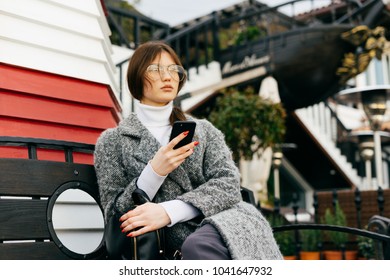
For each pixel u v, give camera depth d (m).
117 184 1.83
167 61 1.89
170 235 1.75
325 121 10.69
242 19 8.59
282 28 9.85
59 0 2.42
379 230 2.86
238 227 1.62
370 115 7.04
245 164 8.41
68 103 2.40
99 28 2.58
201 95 7.98
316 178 11.29
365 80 12.91
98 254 1.88
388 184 11.77
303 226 2.36
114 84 2.87
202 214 1.71
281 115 7.44
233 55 8.34
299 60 8.26
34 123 2.27
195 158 1.83
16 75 2.24
